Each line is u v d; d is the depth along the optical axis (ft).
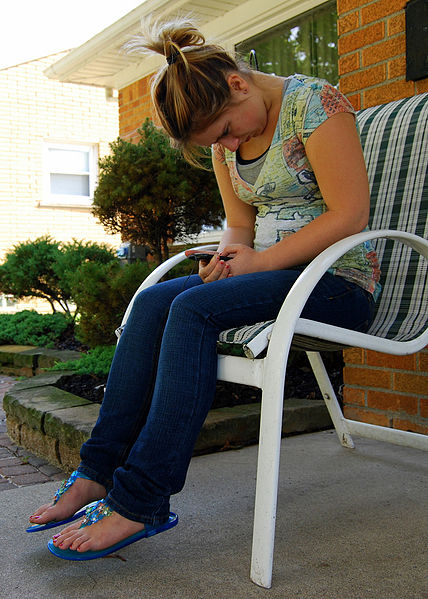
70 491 4.60
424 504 5.50
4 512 5.48
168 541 4.81
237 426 7.70
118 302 11.53
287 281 4.56
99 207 13.03
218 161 5.63
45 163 30.89
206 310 4.28
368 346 4.60
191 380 4.18
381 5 7.65
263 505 4.03
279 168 4.83
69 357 14.98
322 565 4.36
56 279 19.49
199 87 4.33
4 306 28.37
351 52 8.09
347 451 7.16
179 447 4.18
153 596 3.96
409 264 5.68
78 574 4.29
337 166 4.48
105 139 32.17
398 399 7.55
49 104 30.81
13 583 4.17
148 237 13.47
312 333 4.26
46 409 8.79
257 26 14.90
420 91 7.26
